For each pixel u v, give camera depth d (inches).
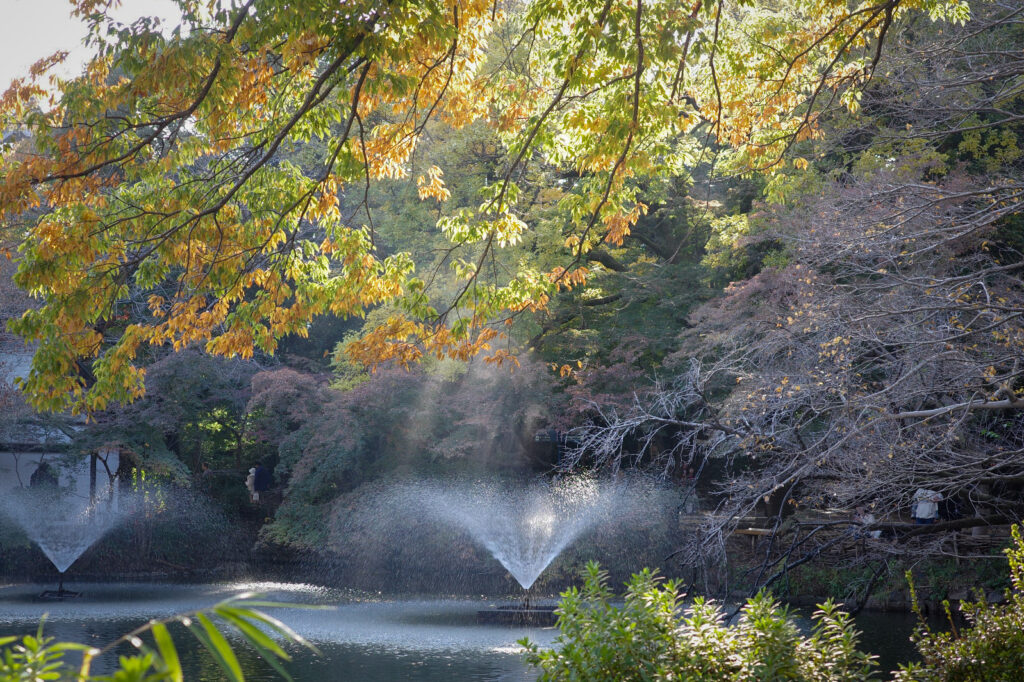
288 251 416.2
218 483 1196.5
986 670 248.8
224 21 334.0
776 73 463.5
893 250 455.5
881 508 447.8
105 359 393.7
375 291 421.1
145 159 431.8
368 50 310.7
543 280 417.1
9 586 931.3
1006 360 417.4
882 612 669.9
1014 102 653.9
